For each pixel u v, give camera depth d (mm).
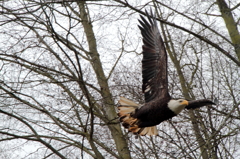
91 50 15773
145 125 10422
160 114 10109
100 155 12617
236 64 13750
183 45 15297
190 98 13656
